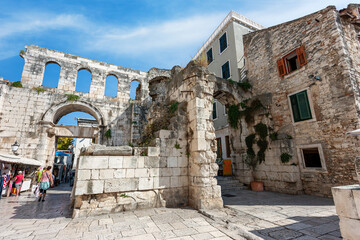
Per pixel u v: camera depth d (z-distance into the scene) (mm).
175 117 7629
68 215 5621
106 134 16281
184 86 8062
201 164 6609
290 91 9867
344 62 7652
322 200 7363
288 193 8977
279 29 10914
